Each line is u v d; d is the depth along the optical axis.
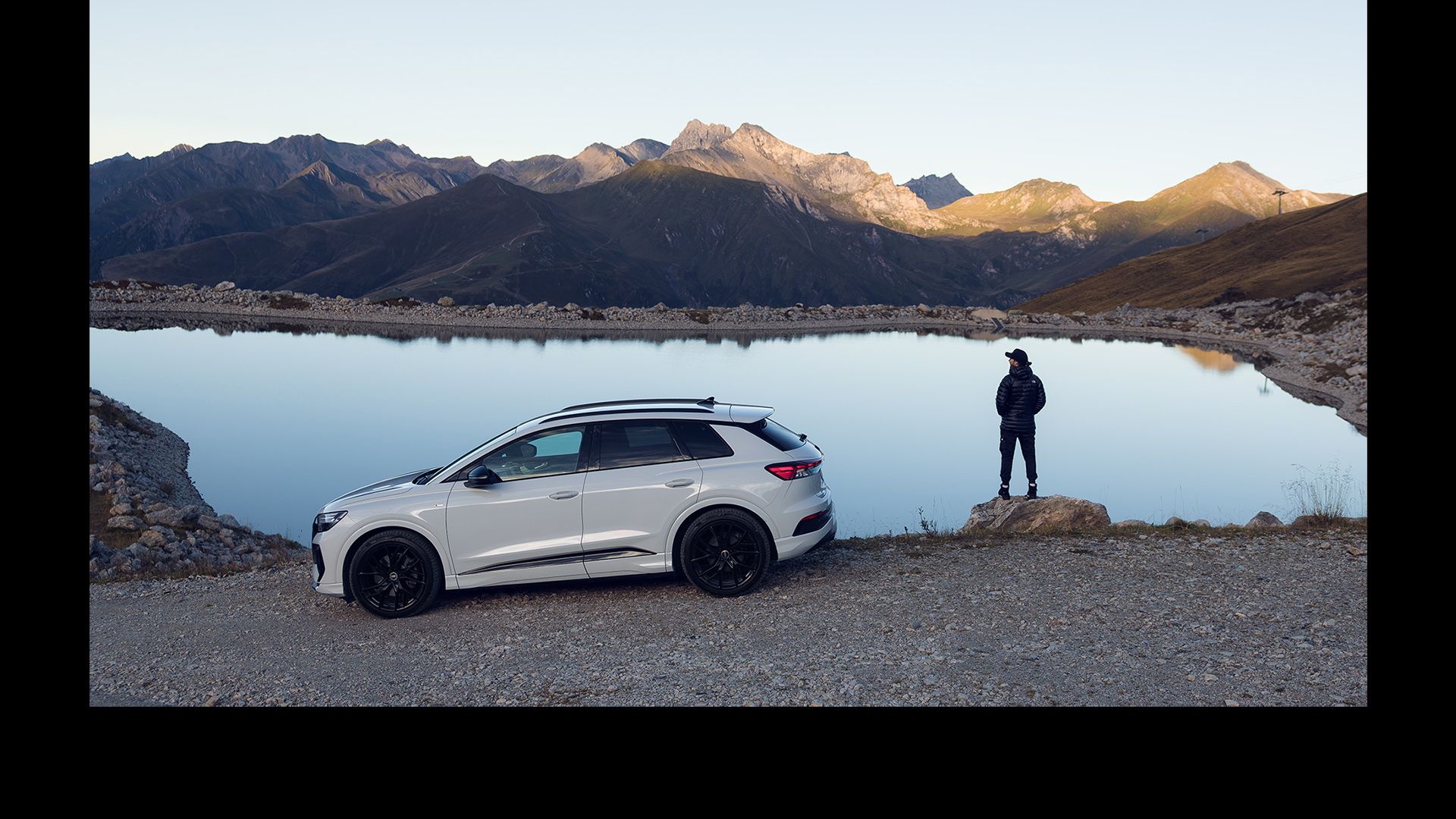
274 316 59.94
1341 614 7.07
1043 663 6.23
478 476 7.78
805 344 52.41
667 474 7.92
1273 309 84.00
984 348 52.25
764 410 8.59
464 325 59.41
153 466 18.86
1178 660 6.22
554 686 6.14
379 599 7.91
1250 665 6.08
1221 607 7.34
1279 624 6.89
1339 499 10.93
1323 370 42.19
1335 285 120.75
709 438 8.08
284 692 6.23
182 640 7.55
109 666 6.88
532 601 8.10
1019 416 11.41
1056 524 10.39
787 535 7.94
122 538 12.80
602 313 65.06
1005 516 10.59
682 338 55.41
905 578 8.43
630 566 7.93
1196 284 155.88
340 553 7.88
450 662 6.73
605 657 6.66
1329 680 5.77
